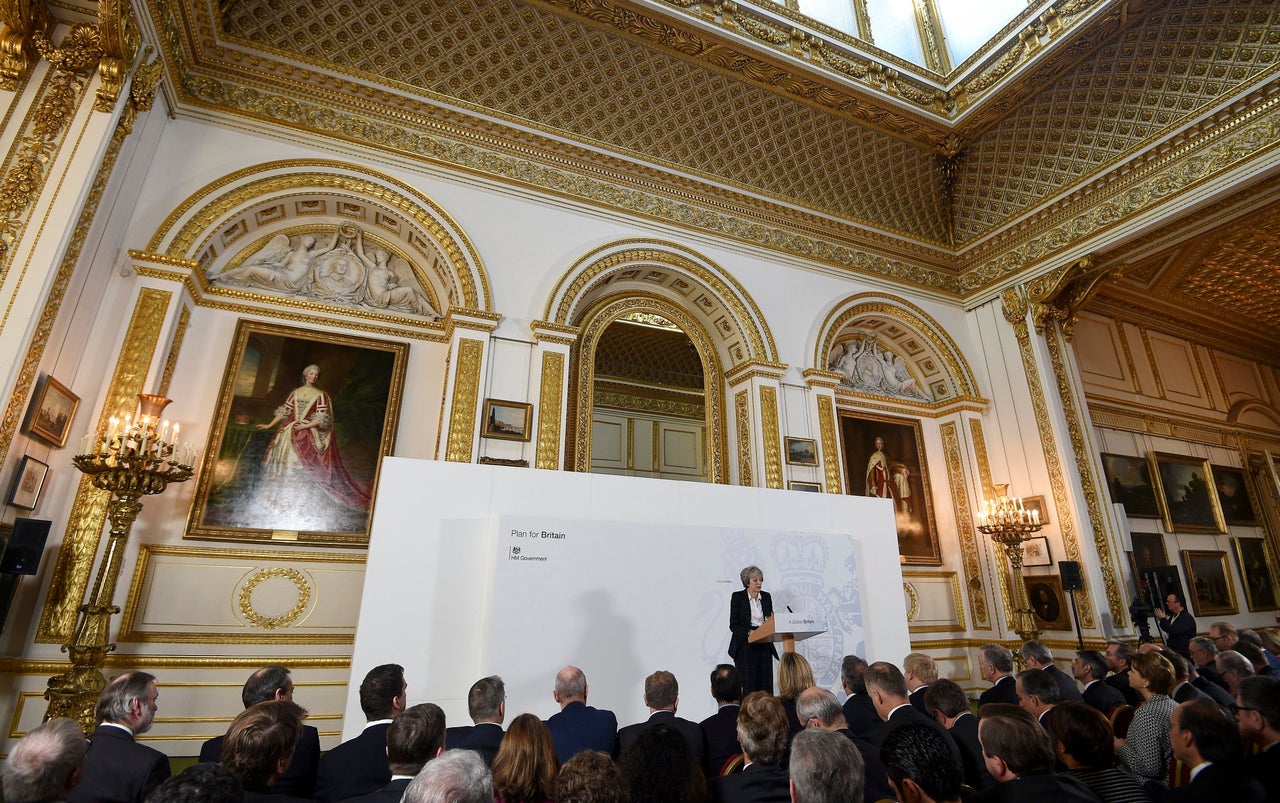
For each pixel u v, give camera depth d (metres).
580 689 3.66
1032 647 4.89
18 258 4.91
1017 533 9.12
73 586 5.46
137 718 2.91
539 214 8.65
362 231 8.15
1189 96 8.59
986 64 9.65
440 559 5.41
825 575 6.83
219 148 7.16
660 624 5.84
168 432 6.49
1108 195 9.62
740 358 9.66
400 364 7.73
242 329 7.14
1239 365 14.75
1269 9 7.71
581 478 6.16
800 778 2.03
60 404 5.37
